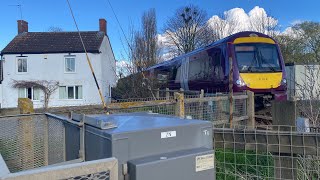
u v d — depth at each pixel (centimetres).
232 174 375
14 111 494
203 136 230
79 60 2934
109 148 193
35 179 143
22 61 2978
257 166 371
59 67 2945
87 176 157
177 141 217
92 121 220
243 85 1126
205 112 760
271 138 344
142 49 1306
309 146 325
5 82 2970
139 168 187
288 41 3594
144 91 1257
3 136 347
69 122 256
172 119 247
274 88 1151
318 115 537
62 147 281
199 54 1449
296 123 493
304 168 343
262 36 1212
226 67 1179
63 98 2941
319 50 3116
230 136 364
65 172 150
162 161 195
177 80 1719
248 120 894
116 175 166
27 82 2927
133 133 198
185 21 4628
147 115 280
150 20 2452
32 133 339
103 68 3067
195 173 210
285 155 343
